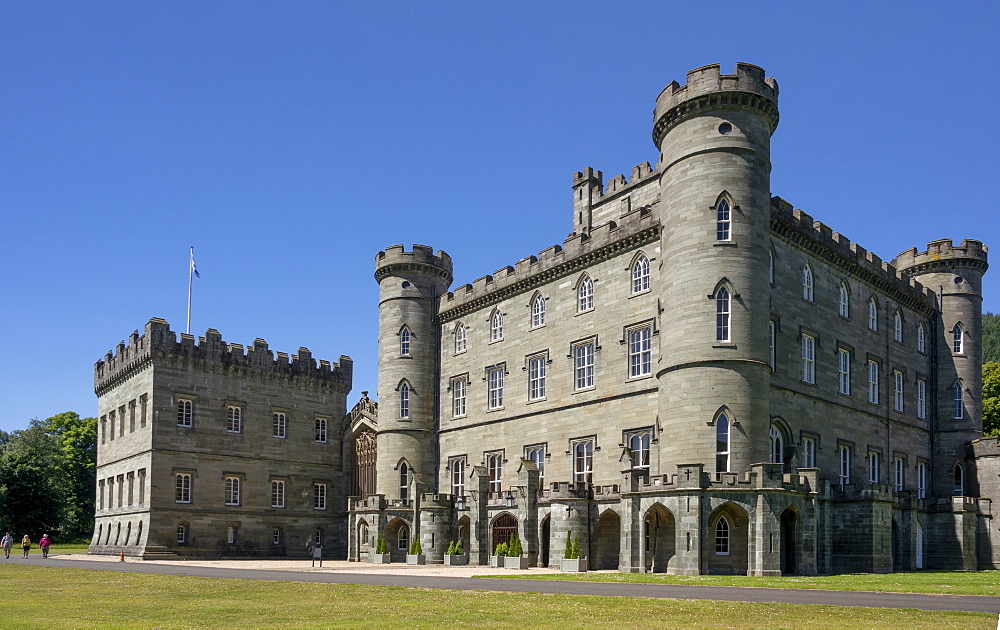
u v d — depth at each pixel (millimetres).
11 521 93938
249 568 53094
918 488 65188
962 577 42312
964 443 66875
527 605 27484
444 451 71125
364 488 78938
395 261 74250
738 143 48938
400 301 73875
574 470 58156
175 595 32938
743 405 46312
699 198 48781
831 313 57312
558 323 61406
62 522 100312
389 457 71562
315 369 82125
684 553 43625
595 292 58531
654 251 54000
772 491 43375
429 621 23562
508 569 52375
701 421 46531
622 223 56750
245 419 76375
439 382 73188
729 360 46656
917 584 35438
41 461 97875
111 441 80312
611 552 51688
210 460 73500
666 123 51375
